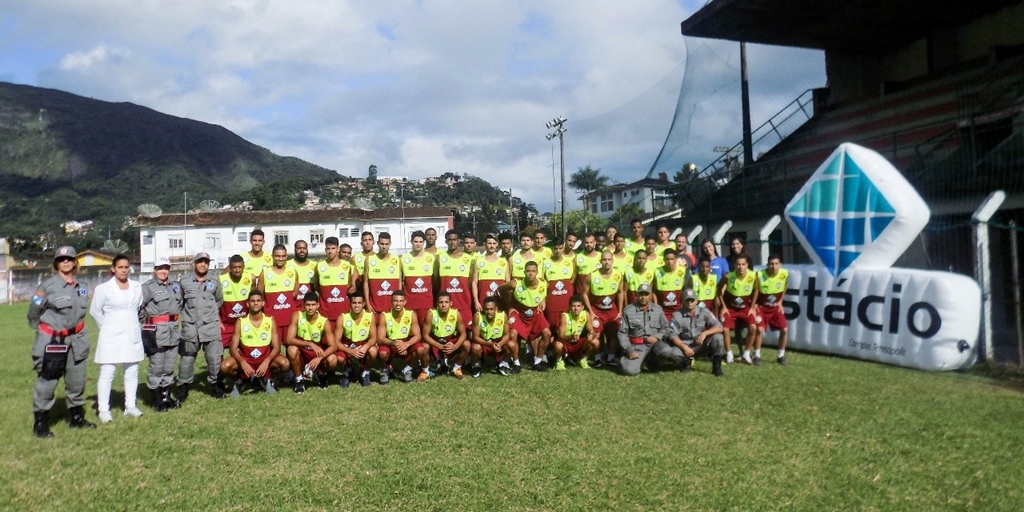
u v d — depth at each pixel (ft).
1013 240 26.32
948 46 56.39
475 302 28.14
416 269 28.53
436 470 15.24
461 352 27.02
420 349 26.23
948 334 25.43
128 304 21.39
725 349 28.63
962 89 48.11
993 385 23.17
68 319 19.58
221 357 24.35
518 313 27.76
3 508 13.48
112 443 18.33
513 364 27.73
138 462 16.44
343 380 25.79
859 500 13.10
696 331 27.14
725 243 55.93
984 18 53.26
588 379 25.72
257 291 24.62
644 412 20.17
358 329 25.70
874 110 55.31
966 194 34.99
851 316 29.53
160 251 136.56
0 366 32.73
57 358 19.21
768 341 33.53
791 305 32.48
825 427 18.06
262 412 21.67
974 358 25.62
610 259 28.50
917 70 59.47
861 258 29.66
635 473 14.74
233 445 17.79
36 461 16.62
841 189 30.78
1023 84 40.73
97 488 14.57
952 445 16.28
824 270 31.24
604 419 19.44
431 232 29.09
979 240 26.37
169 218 141.28
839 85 63.21
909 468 14.78
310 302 24.95
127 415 21.75
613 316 28.91
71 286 19.92
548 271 28.50
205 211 145.59
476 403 21.97
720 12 51.24
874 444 16.51
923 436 17.02
